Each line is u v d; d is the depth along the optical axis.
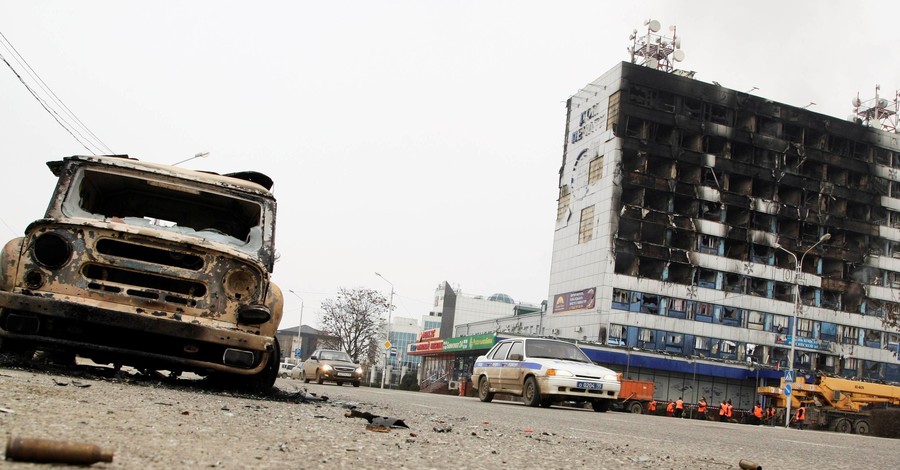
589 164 65.75
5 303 6.31
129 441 3.29
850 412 33.03
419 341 80.62
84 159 7.38
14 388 4.80
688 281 63.56
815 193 69.38
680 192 63.47
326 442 4.06
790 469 5.26
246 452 3.39
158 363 7.07
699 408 42.25
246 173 8.32
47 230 6.51
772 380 61.09
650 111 63.62
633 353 57.75
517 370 16.61
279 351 7.66
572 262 65.38
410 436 4.93
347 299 70.38
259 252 7.57
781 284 66.75
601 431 8.17
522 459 4.25
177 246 6.71
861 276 69.88
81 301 6.43
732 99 66.19
